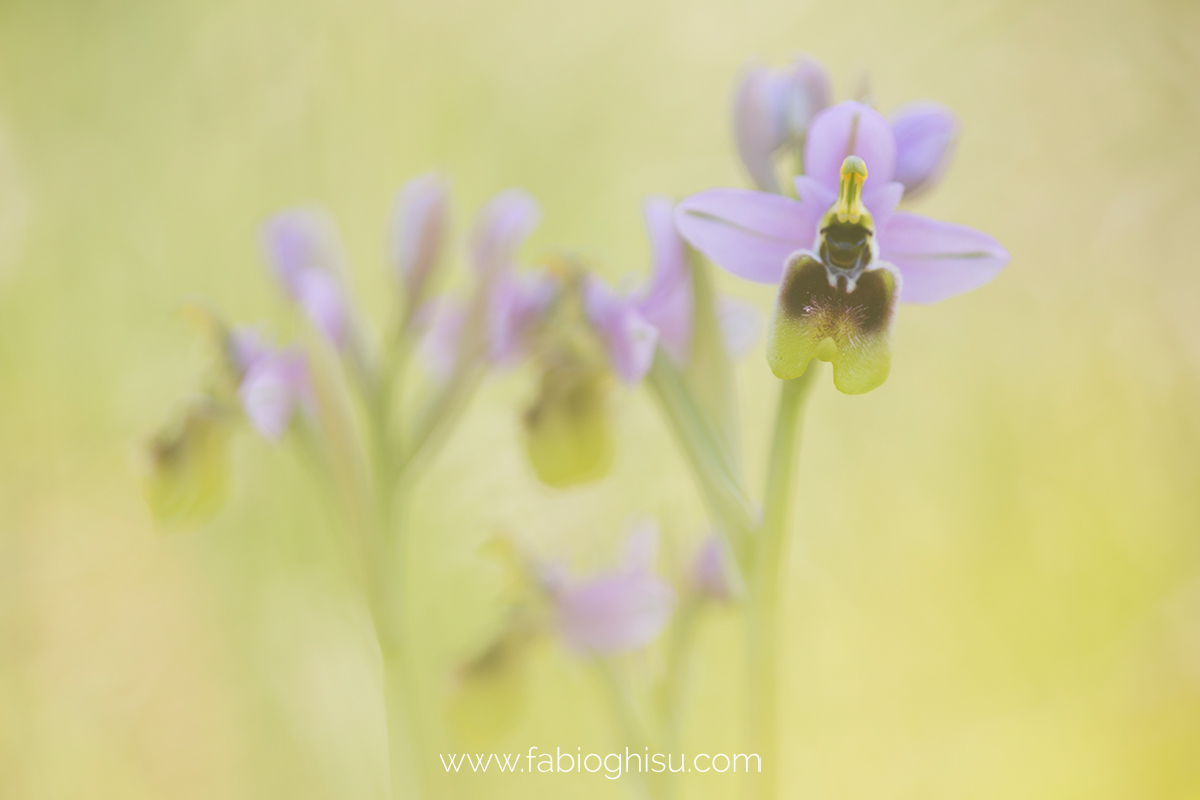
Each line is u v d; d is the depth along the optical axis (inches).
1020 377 17.4
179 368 16.5
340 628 14.8
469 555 15.3
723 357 12.7
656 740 13.7
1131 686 15.3
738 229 12.4
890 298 12.3
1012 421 17.2
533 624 13.9
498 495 15.2
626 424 16.0
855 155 12.4
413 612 15.3
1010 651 15.7
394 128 17.5
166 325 17.0
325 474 13.8
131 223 17.3
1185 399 16.9
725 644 15.4
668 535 14.1
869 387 12.2
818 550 16.7
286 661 14.9
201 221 17.4
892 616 16.1
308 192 17.5
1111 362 17.2
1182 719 15.0
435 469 15.3
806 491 17.1
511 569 14.0
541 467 13.6
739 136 12.7
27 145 17.4
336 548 15.3
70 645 15.4
